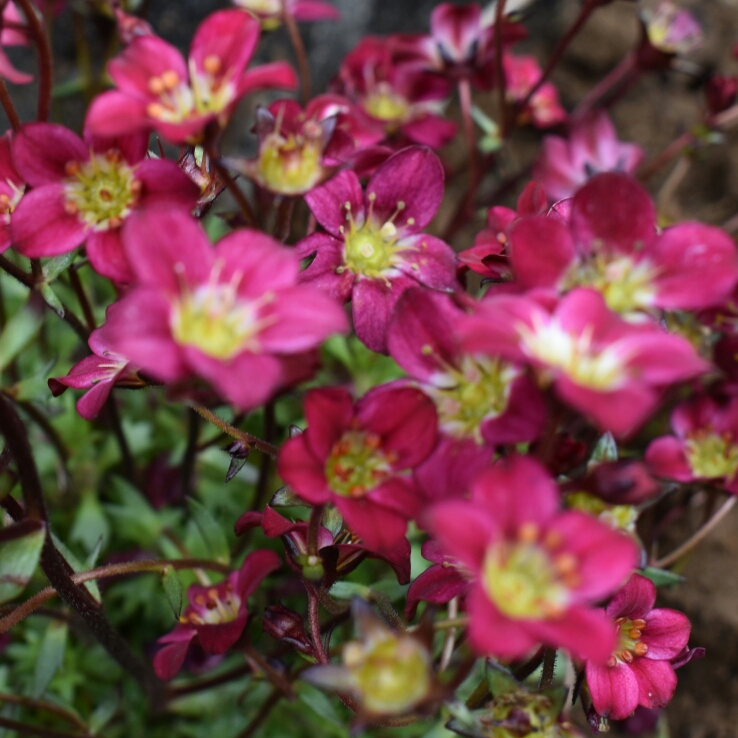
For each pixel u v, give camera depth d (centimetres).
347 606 13
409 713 12
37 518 13
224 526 19
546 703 12
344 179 14
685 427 17
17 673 19
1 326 19
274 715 18
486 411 12
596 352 12
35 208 13
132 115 12
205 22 13
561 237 12
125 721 19
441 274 14
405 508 12
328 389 12
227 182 13
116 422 18
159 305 11
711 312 17
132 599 19
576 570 11
